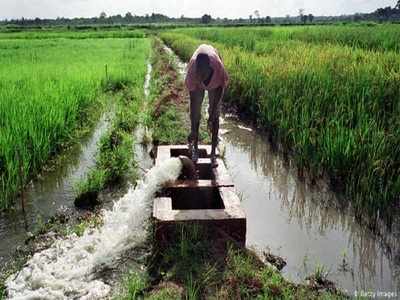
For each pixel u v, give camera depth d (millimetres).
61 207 5430
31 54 21328
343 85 8117
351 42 20172
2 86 10031
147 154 7445
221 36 28797
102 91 12336
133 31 58719
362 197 5305
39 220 5004
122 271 4078
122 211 5160
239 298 3543
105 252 4332
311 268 4168
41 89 9594
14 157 5934
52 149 7254
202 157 6367
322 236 4828
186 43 24547
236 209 4586
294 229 4969
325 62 10086
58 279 3947
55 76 12039
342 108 7066
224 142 8219
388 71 8766
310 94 7875
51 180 6344
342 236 4848
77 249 4391
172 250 4180
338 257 4395
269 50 17047
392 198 5215
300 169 6637
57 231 4809
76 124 8805
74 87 10305
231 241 4328
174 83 13016
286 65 10336
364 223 5094
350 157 5871
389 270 4176
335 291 3773
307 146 6609
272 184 6316
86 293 3787
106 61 18000
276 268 4078
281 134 7887
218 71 5293
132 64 17297
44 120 7180
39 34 47844
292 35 27688
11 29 70000
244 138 8516
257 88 9742
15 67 14336
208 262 4023
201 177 5809
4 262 4246
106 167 6445
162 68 16578
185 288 3680
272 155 7613
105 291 3791
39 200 5637
